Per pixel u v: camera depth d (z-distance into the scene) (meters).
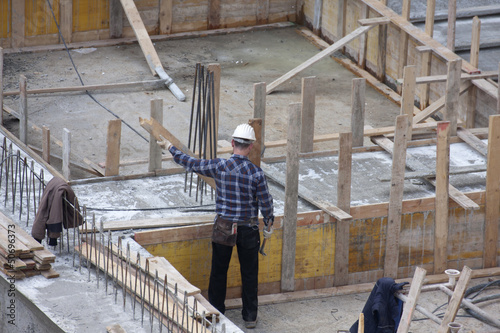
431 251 31.38
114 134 30.69
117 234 27.12
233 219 25.83
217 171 25.69
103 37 51.84
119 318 22.34
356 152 34.97
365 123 43.12
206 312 22.72
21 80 33.81
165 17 53.00
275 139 40.53
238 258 28.28
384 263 30.80
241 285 28.81
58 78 46.38
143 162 33.41
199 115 29.80
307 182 32.34
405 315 22.80
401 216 30.47
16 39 49.38
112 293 23.47
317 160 34.25
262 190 25.66
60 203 24.39
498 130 30.66
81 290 23.50
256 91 32.06
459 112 41.53
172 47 52.12
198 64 29.45
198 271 28.55
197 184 29.50
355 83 34.12
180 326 22.02
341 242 29.91
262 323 28.17
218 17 54.66
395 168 29.67
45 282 23.75
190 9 53.75
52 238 24.86
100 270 24.53
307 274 30.05
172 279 24.31
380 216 30.16
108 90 45.28
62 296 23.11
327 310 29.22
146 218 28.36
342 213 29.23
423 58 43.09
